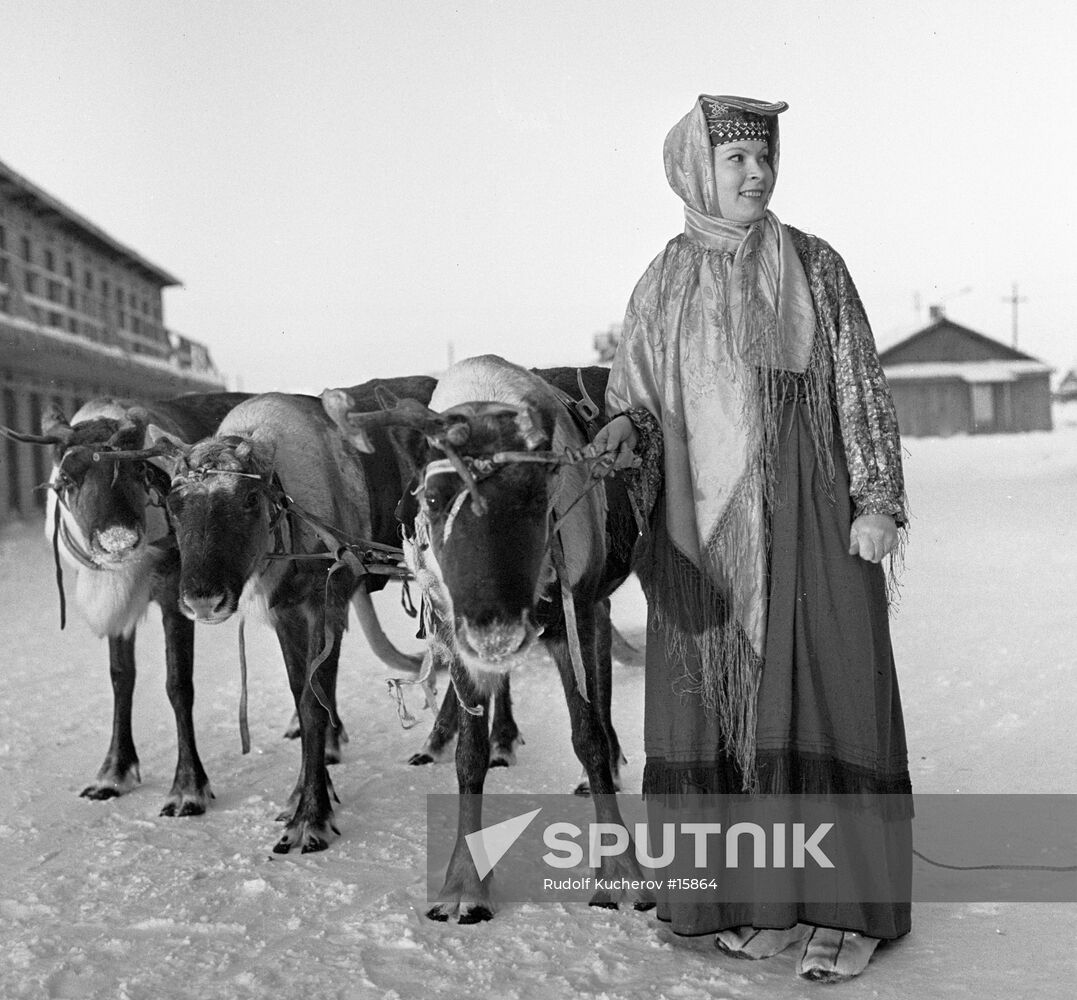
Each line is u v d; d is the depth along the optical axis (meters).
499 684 4.11
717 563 3.52
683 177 3.72
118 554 5.43
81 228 29.36
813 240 3.65
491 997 3.29
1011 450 40.47
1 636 11.15
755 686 3.45
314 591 5.30
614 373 3.86
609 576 4.61
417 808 5.27
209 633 11.21
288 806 5.20
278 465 5.30
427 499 3.58
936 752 5.55
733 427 3.50
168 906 4.09
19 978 3.50
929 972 3.30
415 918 3.91
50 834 5.01
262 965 3.55
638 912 3.95
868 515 3.40
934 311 62.81
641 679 7.75
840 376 3.50
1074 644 7.86
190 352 40.28
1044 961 3.31
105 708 7.70
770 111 3.59
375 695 7.95
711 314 3.57
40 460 25.86
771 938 3.53
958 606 9.81
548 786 5.54
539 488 3.51
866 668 3.40
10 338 20.53
